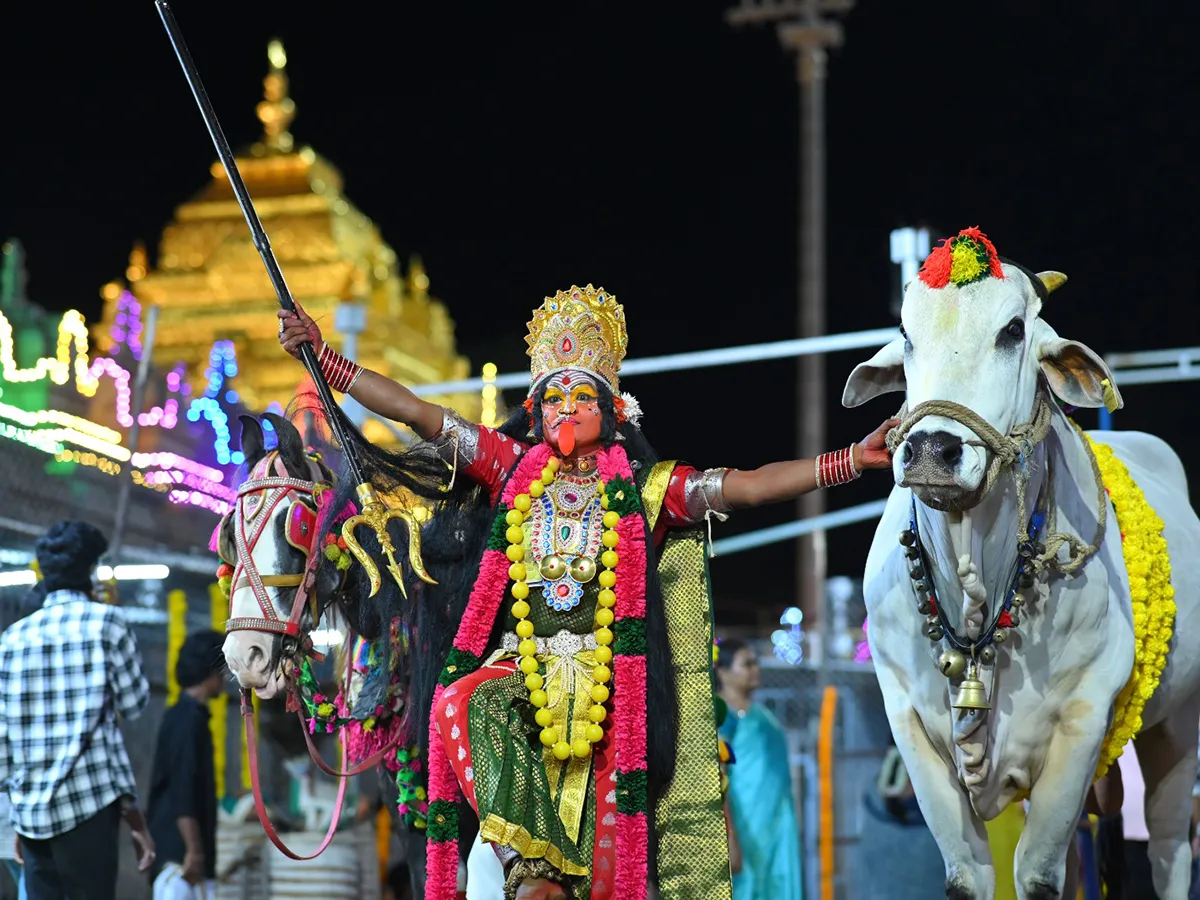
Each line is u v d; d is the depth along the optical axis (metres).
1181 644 6.21
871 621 5.85
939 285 5.10
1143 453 6.92
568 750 5.41
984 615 5.34
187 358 33.81
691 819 5.53
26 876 7.78
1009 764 5.50
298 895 10.06
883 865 12.18
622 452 5.70
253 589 6.06
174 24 6.04
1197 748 6.57
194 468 12.08
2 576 10.00
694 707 5.61
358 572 6.32
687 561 5.75
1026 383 5.20
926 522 5.34
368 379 5.96
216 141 6.02
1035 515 5.39
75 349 11.30
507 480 5.74
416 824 6.13
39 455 10.58
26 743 7.71
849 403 5.61
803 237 26.11
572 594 5.51
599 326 5.79
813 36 26.72
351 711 6.37
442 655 6.04
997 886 9.66
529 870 5.14
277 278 5.97
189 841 8.94
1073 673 5.45
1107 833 6.87
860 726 13.90
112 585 10.65
